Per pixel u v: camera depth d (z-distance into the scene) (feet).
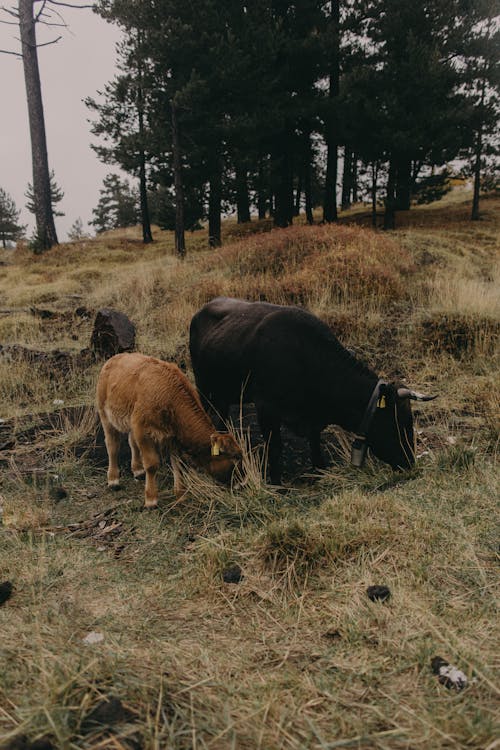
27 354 26.68
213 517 13.00
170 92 59.11
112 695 6.56
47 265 66.74
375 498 12.39
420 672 7.30
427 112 64.54
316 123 71.36
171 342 27.89
